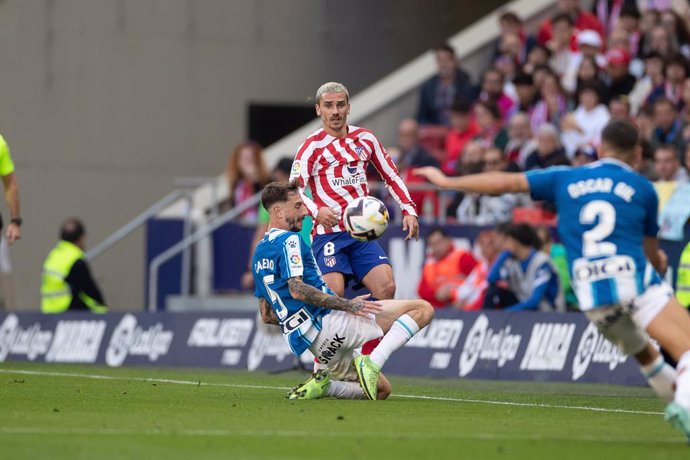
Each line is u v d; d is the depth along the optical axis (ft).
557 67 189.26
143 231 212.84
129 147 214.07
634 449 69.26
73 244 177.27
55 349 173.58
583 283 76.48
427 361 140.67
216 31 217.77
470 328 137.80
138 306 212.23
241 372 147.84
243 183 187.73
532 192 78.48
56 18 212.02
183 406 93.45
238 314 157.28
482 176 78.84
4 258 206.49
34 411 89.10
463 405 98.58
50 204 211.41
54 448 67.72
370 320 98.22
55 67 212.02
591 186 77.05
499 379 133.28
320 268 108.37
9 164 128.06
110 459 63.82
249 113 220.84
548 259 139.54
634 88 177.78
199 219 191.62
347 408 92.38
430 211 167.94
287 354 149.38
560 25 188.96
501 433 76.69
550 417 88.58
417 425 80.69
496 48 206.49
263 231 163.84
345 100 106.11
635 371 122.93
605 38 196.44
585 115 171.32
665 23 180.45
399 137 190.29
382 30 223.92
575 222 77.15
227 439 72.02
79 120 212.64
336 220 102.53
